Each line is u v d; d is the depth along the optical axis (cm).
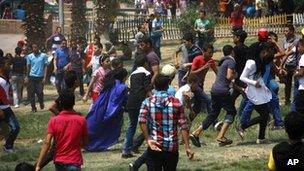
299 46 3003
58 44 5353
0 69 2702
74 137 1825
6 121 2731
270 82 2781
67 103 1842
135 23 7088
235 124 2970
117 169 2373
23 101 4244
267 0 7106
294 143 1343
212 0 6562
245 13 7225
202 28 5491
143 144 2808
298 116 1344
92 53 4588
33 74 3919
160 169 1855
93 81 2991
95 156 2630
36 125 3391
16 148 2855
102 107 2708
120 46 6638
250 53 2597
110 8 6750
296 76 2752
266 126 2777
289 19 6538
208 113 2755
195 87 2705
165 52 6356
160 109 1844
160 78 1864
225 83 2588
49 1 9569
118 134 2733
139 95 2477
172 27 6938
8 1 8406
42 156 1831
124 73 2731
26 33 5466
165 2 8744
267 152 2556
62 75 4181
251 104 2627
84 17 6344
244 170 2339
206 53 2962
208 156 2539
